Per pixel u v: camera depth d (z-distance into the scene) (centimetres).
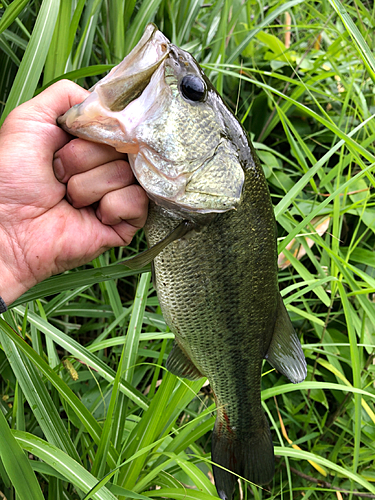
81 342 47
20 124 22
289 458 43
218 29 46
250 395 31
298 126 58
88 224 24
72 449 28
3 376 36
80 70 29
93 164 22
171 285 26
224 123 24
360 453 41
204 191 23
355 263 52
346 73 62
